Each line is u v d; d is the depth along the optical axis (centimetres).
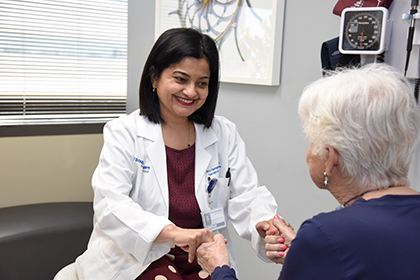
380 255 73
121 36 304
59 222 240
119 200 134
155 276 133
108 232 135
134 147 145
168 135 150
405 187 86
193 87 136
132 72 281
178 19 243
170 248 139
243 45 206
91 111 308
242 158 163
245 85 213
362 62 153
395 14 145
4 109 283
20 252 227
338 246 75
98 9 293
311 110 92
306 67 181
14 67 282
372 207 80
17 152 299
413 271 71
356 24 146
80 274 145
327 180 92
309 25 178
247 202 154
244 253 229
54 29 287
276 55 190
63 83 297
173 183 147
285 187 199
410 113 82
